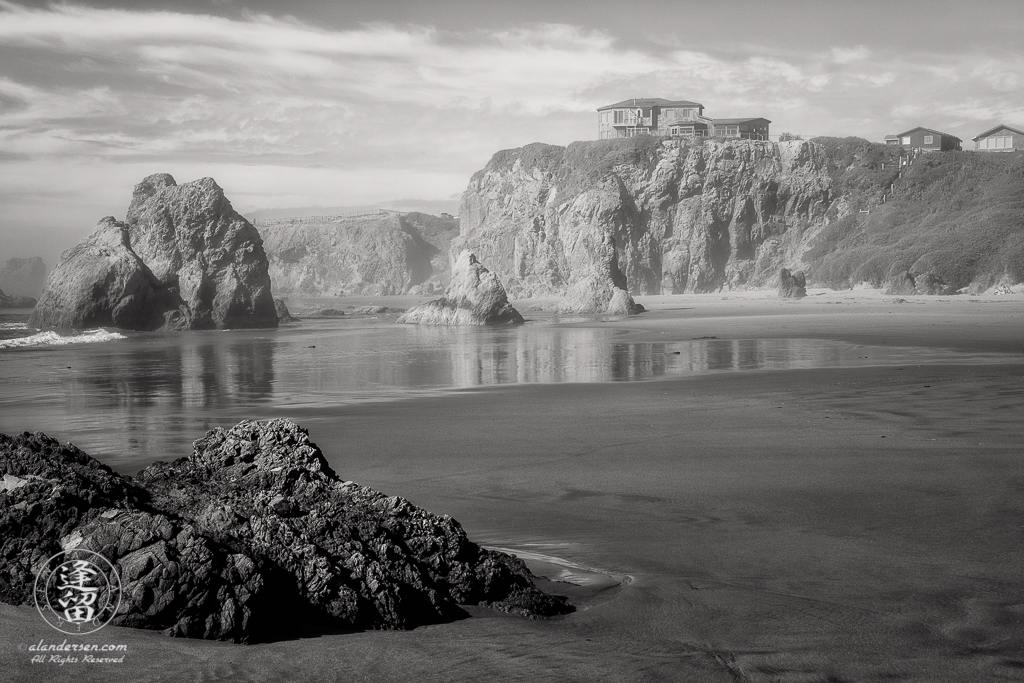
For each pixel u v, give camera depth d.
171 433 19.25
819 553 9.95
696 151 153.12
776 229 150.62
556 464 15.35
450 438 18.16
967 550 10.01
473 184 176.62
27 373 33.41
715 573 9.29
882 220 137.62
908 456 15.47
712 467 14.88
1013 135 156.38
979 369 29.25
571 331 58.12
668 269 146.88
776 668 6.66
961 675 6.59
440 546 8.34
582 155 158.88
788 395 24.05
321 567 7.19
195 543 6.73
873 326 53.88
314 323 77.69
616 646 7.08
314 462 9.55
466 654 6.74
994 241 110.06
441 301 72.31
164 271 67.88
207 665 6.15
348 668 6.28
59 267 65.25
